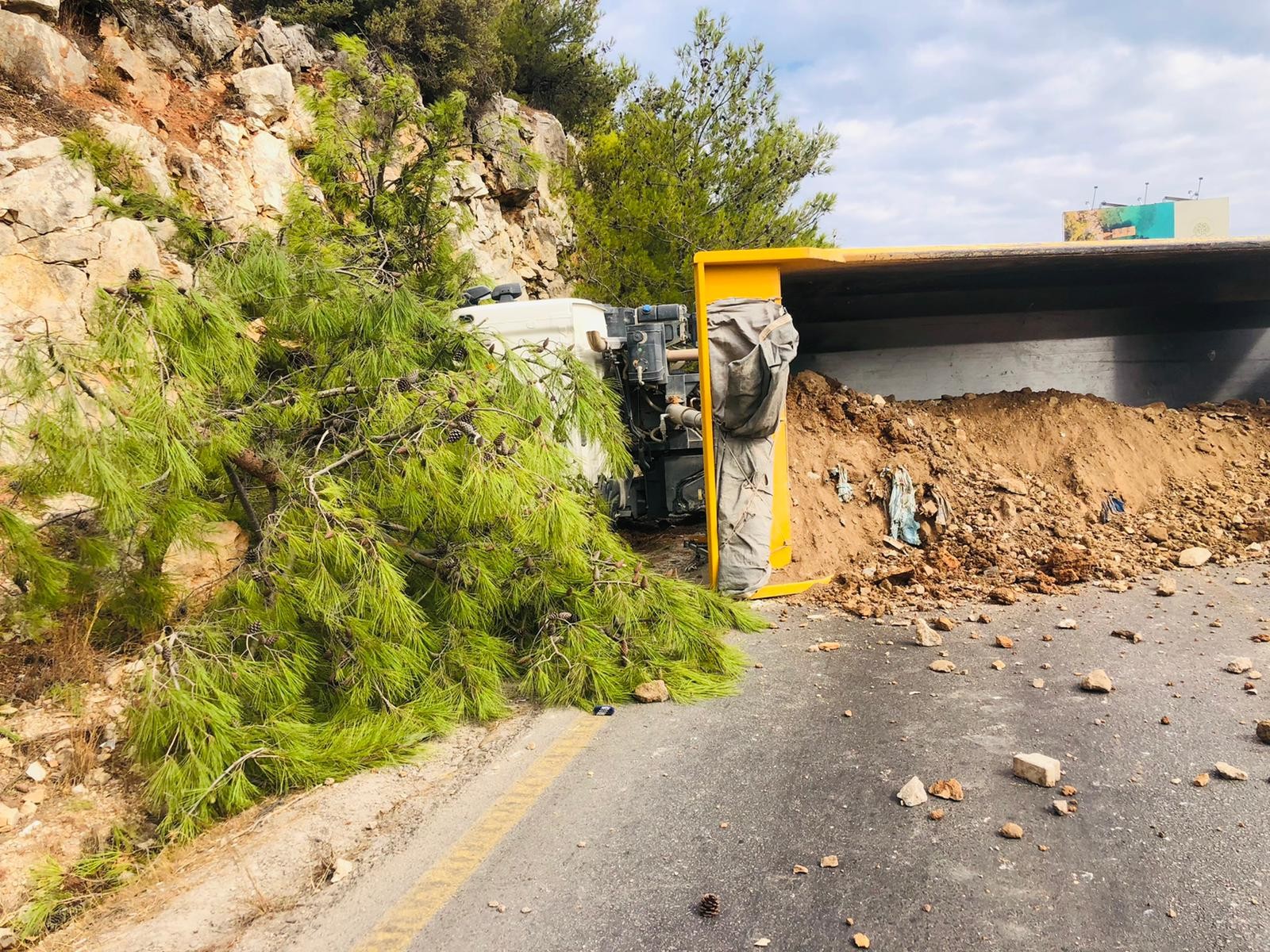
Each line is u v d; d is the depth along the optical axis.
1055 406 8.00
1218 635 4.86
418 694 4.40
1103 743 3.63
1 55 7.24
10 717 4.00
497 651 4.70
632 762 3.82
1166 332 9.09
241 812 3.60
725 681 4.70
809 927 2.54
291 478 4.41
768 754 3.78
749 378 6.07
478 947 2.56
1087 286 8.30
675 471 8.35
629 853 3.04
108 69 8.47
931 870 2.80
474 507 4.15
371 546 4.11
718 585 6.34
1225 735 3.62
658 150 14.32
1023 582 6.16
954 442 7.60
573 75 18.22
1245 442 8.07
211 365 4.16
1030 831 3.00
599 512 5.54
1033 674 4.50
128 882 3.13
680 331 8.48
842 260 6.28
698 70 14.17
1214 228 28.70
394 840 3.29
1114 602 5.61
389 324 4.89
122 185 5.51
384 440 4.46
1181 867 2.71
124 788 3.74
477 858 3.09
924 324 8.81
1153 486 7.58
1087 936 2.42
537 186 14.02
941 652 4.95
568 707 4.59
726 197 14.52
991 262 6.70
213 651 3.91
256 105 9.76
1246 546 6.56
